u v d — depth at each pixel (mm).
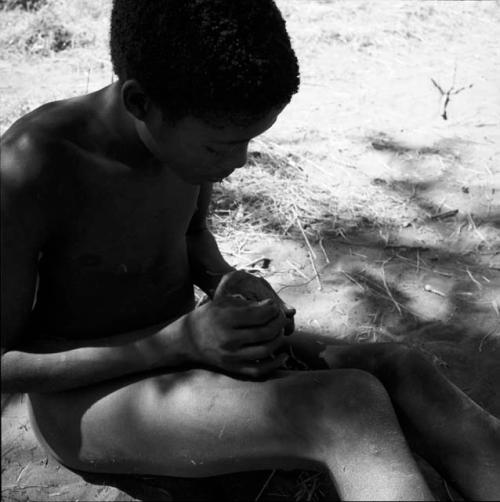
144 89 789
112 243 920
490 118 2020
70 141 862
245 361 879
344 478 815
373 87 2188
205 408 873
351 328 1353
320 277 1479
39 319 972
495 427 907
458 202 1693
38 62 2314
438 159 1843
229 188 1716
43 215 856
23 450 1099
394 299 1419
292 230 1612
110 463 952
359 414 826
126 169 886
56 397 946
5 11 2570
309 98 2131
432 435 913
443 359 1276
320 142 1908
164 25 748
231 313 873
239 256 1530
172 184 928
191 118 780
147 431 896
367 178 1772
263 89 756
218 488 1025
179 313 1047
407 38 2479
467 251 1550
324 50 2402
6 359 884
